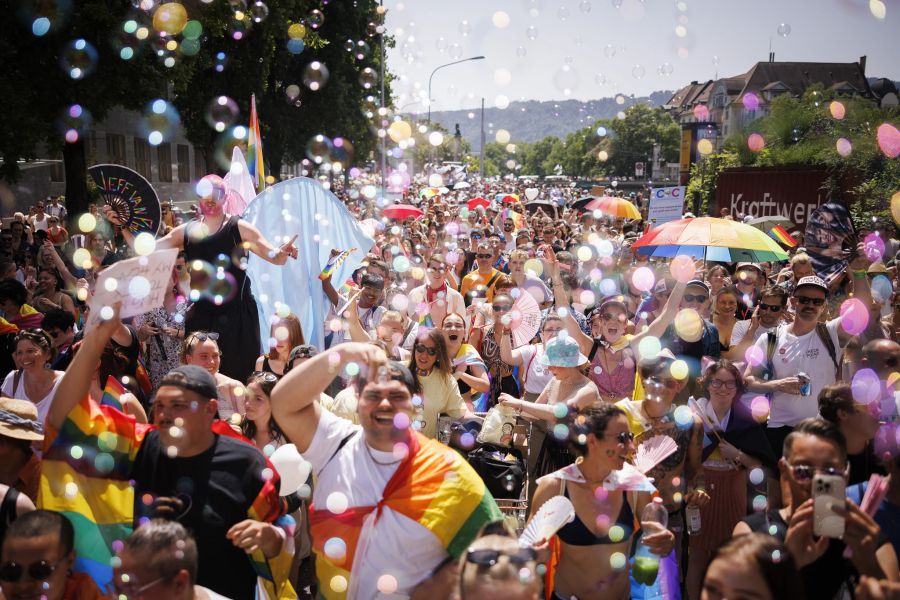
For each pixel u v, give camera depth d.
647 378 3.79
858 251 6.68
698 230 6.36
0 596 2.30
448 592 2.41
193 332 4.38
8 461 2.97
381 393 2.48
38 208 14.80
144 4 6.89
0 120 11.93
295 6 23.17
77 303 6.98
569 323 5.04
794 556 2.42
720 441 3.88
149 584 2.15
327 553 2.50
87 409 2.67
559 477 3.06
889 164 14.56
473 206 20.67
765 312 5.33
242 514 2.61
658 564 2.97
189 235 4.53
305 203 5.73
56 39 12.68
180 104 22.89
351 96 32.31
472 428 4.28
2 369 4.99
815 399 4.74
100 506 2.63
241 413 4.01
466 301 8.13
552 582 2.95
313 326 5.67
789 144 21.81
